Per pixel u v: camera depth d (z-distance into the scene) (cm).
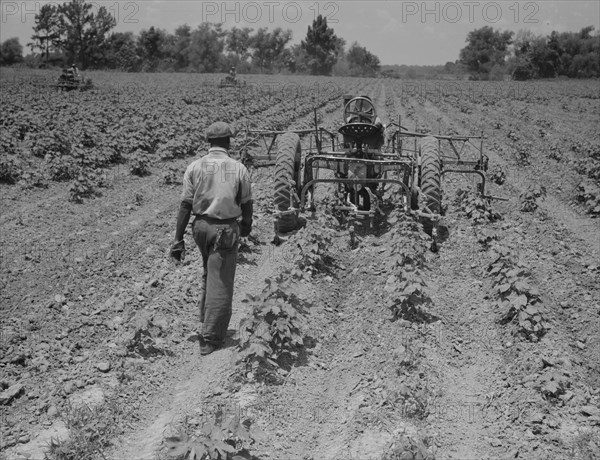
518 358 612
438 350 634
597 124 2892
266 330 590
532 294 698
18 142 1670
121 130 1820
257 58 13800
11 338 628
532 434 499
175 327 672
